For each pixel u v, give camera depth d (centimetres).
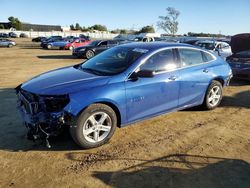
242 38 1402
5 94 806
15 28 9662
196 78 597
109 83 464
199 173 393
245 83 989
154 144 481
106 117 461
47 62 1723
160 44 567
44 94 427
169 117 614
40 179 375
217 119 608
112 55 556
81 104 427
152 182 371
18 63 1636
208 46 1555
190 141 495
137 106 499
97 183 367
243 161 428
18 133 517
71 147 464
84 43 3175
